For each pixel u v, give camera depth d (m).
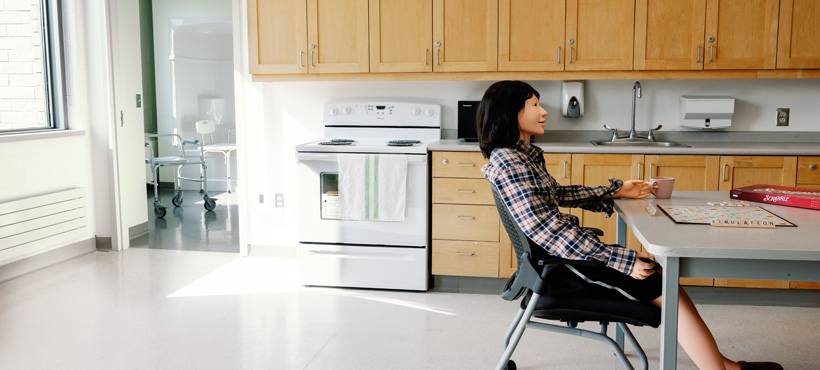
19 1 4.26
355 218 3.68
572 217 2.35
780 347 2.88
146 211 5.24
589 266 1.95
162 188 7.64
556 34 3.69
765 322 3.21
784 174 3.41
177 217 5.91
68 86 4.53
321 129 4.34
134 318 3.26
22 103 4.30
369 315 3.31
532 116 2.10
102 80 4.56
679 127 3.98
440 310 3.39
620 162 3.53
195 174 7.56
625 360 2.08
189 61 7.42
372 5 3.84
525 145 2.11
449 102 4.15
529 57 3.73
